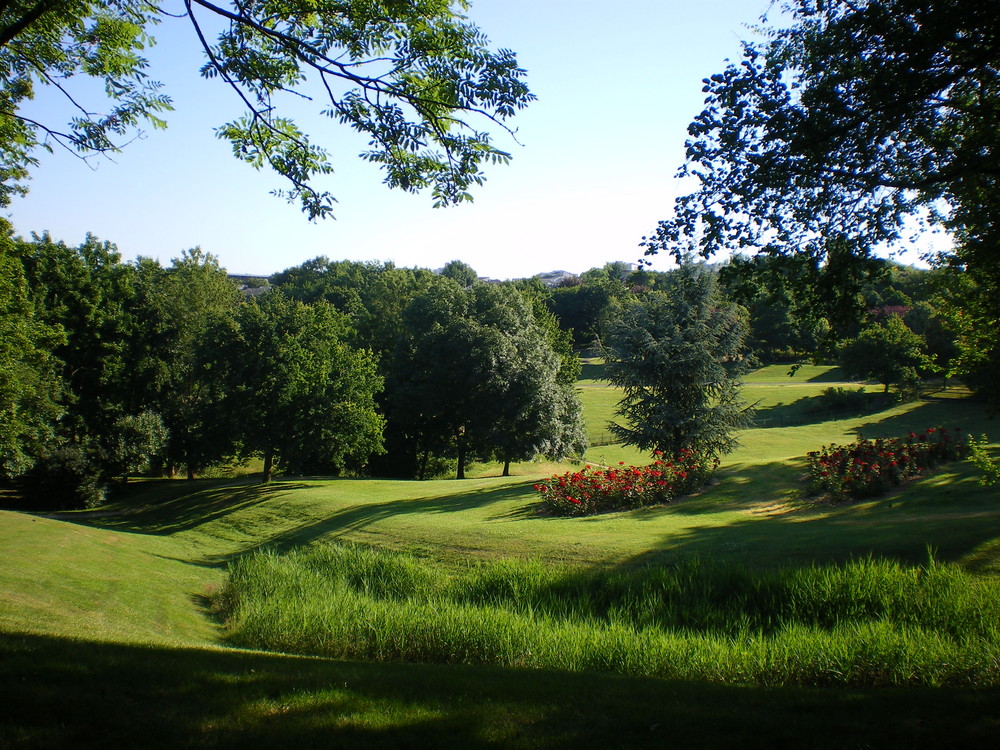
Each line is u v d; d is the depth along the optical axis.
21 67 10.40
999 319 11.46
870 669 7.88
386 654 10.39
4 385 28.06
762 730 5.05
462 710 5.38
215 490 38.12
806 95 8.22
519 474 48.44
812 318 8.74
